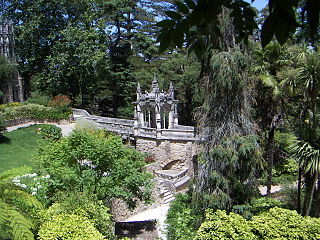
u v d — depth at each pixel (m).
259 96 18.00
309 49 14.69
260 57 17.44
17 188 8.80
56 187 13.52
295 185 21.55
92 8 41.16
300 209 15.60
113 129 28.28
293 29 2.19
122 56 42.50
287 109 20.23
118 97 43.91
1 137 25.50
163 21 2.75
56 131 27.67
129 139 27.53
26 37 38.53
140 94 28.03
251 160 13.50
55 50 38.53
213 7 2.56
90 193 13.33
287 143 21.23
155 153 26.02
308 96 14.23
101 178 14.30
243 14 2.95
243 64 13.04
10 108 31.45
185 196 16.50
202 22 2.74
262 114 19.11
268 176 18.64
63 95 36.62
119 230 16.91
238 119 14.05
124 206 18.86
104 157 14.31
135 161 15.91
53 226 10.08
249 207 13.70
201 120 14.81
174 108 29.06
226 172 13.73
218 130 13.95
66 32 36.97
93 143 14.27
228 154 13.05
